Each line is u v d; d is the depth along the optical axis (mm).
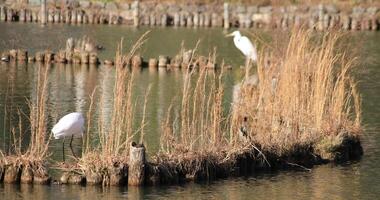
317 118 23906
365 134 26406
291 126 23297
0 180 20297
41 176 20328
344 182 21688
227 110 28125
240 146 21984
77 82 33969
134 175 20297
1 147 23000
